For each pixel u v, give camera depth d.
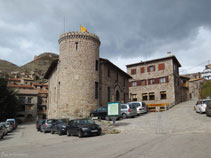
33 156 7.09
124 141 9.45
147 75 42.94
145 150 6.87
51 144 10.53
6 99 36.44
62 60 24.47
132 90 44.41
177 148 6.90
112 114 16.09
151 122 16.73
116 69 31.48
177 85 42.09
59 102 23.58
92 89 23.92
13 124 25.03
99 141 10.23
